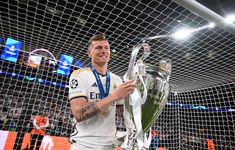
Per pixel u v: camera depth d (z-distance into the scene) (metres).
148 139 0.89
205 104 3.97
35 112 4.31
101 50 1.41
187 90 4.03
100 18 2.56
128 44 2.78
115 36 2.72
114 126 1.32
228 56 2.62
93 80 1.36
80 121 1.18
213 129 3.98
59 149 3.61
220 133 3.81
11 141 3.62
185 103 4.25
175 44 2.59
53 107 4.24
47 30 2.99
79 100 1.23
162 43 2.61
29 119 4.25
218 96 3.80
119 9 2.28
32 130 4.13
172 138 4.22
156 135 4.23
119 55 2.94
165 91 0.95
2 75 4.24
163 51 2.74
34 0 2.72
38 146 4.01
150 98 0.90
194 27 2.28
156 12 2.25
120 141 0.96
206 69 3.01
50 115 4.25
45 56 3.65
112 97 1.00
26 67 4.00
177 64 2.98
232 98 3.73
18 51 3.70
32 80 4.24
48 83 4.04
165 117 4.34
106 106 1.08
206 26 1.93
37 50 3.55
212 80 3.41
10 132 3.64
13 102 4.45
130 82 0.87
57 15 2.81
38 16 3.00
